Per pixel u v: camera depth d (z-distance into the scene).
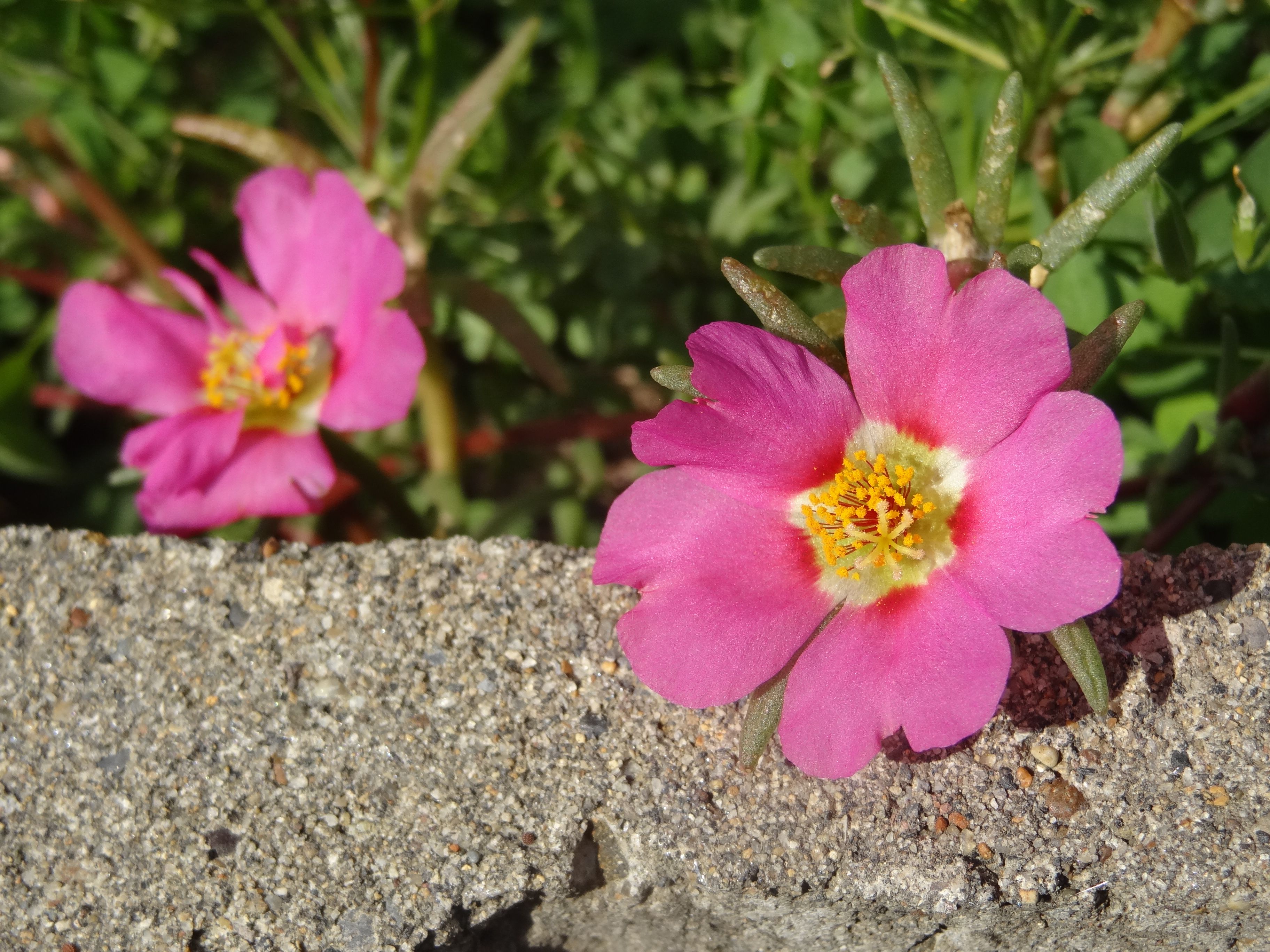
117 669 0.23
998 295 0.20
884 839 0.22
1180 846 0.22
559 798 0.22
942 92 0.28
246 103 0.31
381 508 0.28
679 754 0.22
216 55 0.31
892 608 0.21
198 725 0.23
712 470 0.21
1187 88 0.26
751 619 0.21
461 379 0.30
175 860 0.23
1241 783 0.22
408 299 0.26
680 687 0.21
